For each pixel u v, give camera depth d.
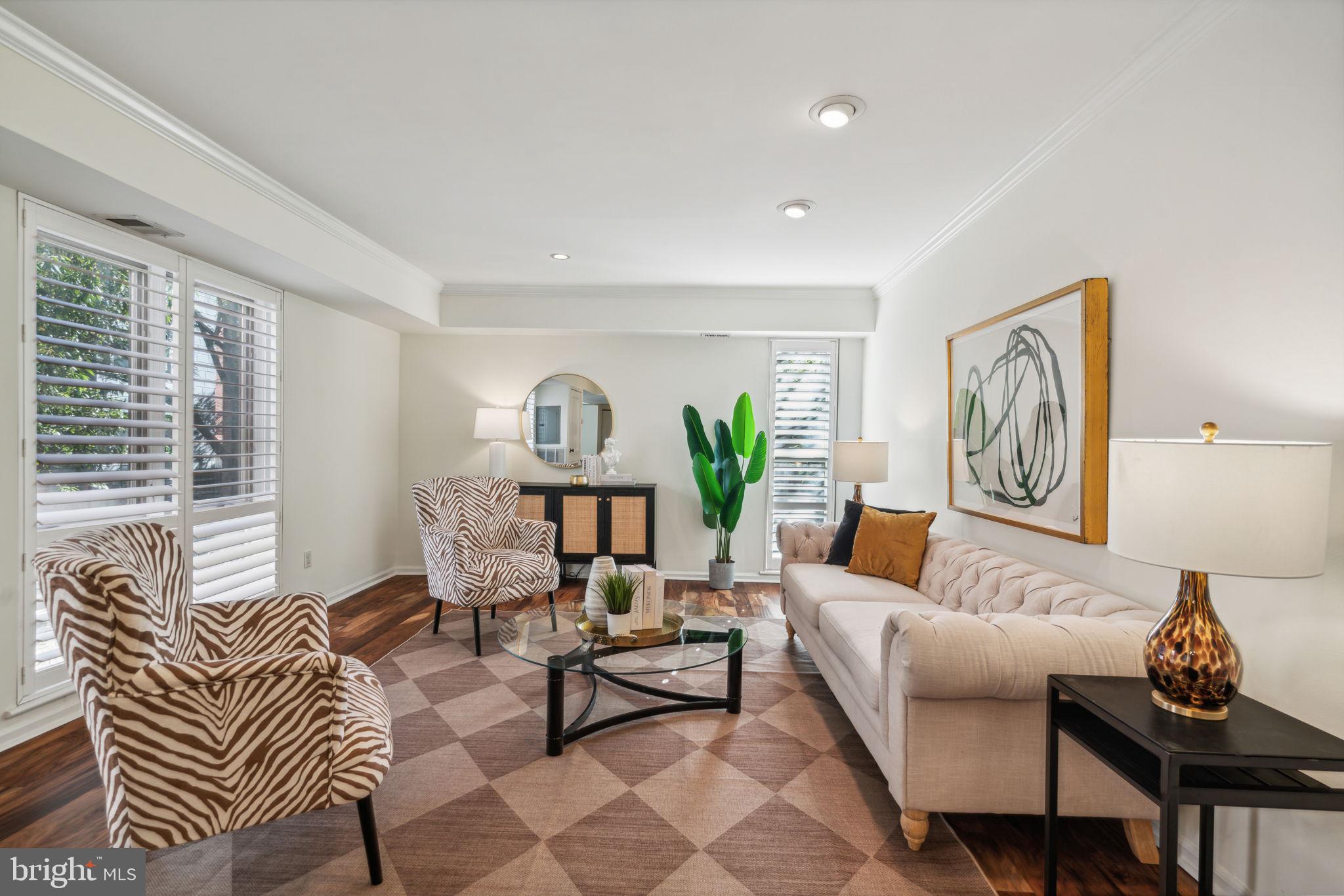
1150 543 1.27
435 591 3.66
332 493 4.41
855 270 4.35
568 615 2.82
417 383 5.45
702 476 5.02
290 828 1.84
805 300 4.96
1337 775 1.36
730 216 3.33
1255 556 1.17
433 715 2.64
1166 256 1.86
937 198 3.04
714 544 5.45
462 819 1.90
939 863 1.74
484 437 5.05
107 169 2.13
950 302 3.44
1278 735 1.25
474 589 3.35
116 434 2.75
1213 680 1.31
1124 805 1.69
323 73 2.05
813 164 2.69
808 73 2.02
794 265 4.27
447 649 3.47
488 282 4.89
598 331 5.09
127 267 2.76
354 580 4.73
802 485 5.39
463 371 5.46
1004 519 2.72
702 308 5.00
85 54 1.95
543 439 5.45
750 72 2.02
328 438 4.36
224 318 3.37
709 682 3.07
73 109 2.01
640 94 2.16
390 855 1.73
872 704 2.02
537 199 3.13
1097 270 2.17
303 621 2.00
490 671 3.15
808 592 3.07
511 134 2.45
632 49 1.91
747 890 1.62
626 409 5.44
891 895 1.61
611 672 2.15
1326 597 1.40
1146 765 1.35
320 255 3.41
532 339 5.45
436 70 2.03
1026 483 2.55
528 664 3.26
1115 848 1.82
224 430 3.38
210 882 1.61
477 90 2.14
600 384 5.44
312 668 1.50
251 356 3.58
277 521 3.81
